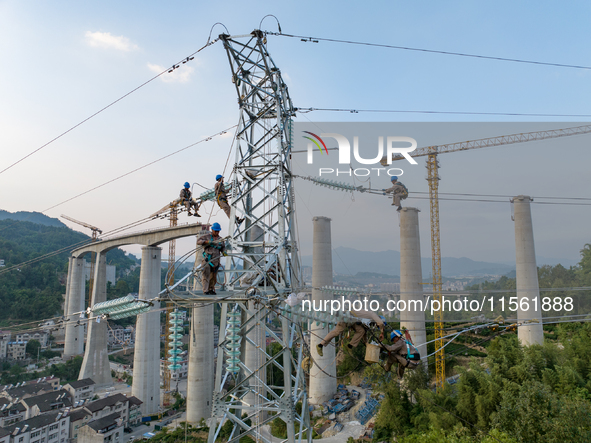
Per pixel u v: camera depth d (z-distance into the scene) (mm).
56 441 66688
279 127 21000
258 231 21297
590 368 38625
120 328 174625
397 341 12531
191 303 14938
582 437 26797
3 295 161375
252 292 15188
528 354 39469
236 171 21516
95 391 98500
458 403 39469
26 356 137875
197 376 65000
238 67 22578
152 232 76188
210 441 17156
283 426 50344
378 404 55906
